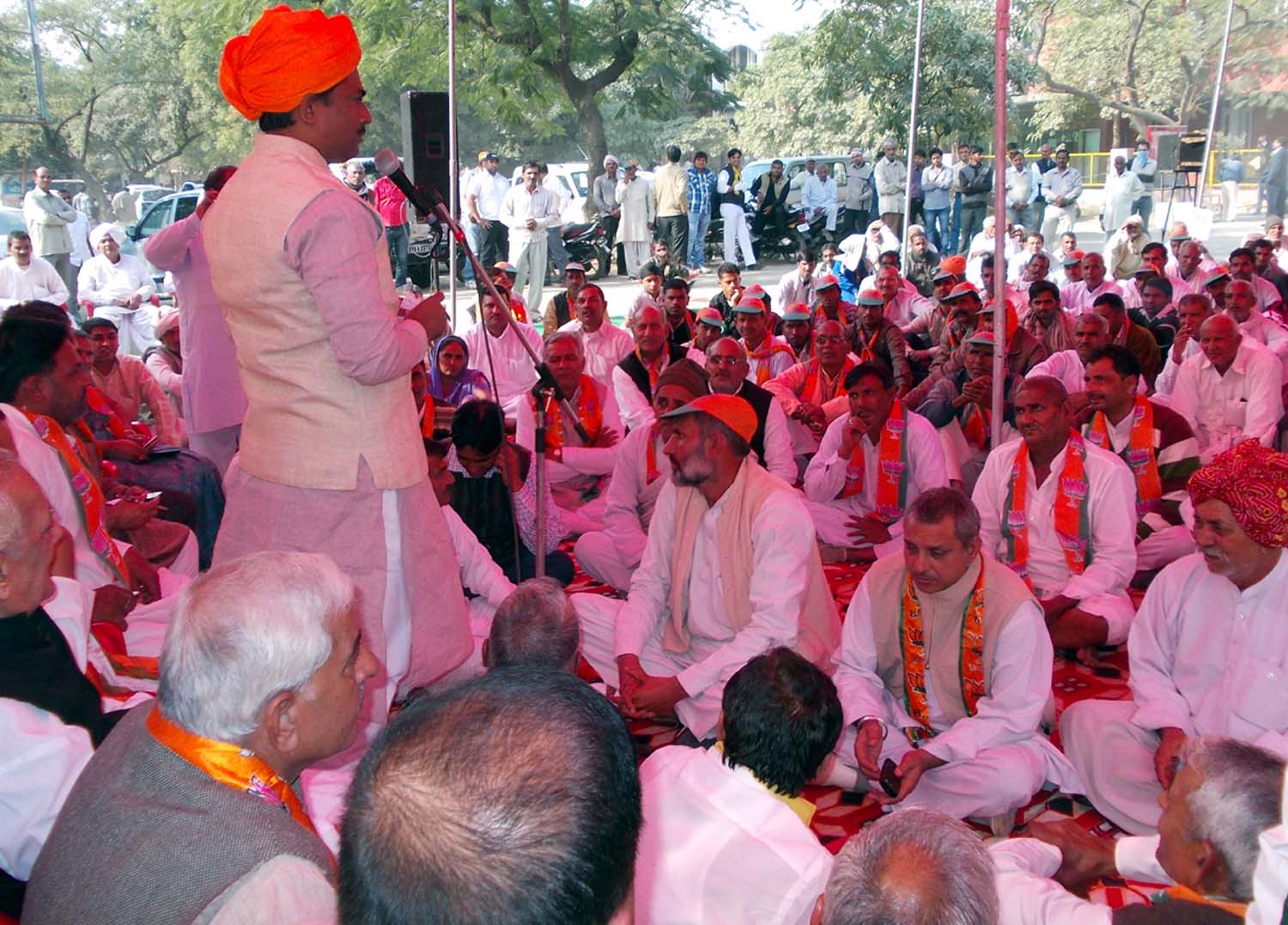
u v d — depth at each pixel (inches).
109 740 60.5
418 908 33.6
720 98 1031.0
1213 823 67.9
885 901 55.1
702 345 280.2
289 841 55.9
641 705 129.9
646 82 1060.5
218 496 177.2
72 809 57.1
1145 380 269.0
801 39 1234.6
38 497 82.2
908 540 113.2
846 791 123.3
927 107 904.3
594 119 822.5
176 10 1017.5
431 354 247.0
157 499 148.2
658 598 139.6
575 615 98.5
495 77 796.6
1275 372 221.5
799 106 1199.6
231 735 57.5
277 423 99.3
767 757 78.0
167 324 252.7
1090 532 155.9
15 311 123.6
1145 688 116.6
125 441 175.3
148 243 179.8
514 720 36.8
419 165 127.3
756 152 1330.0
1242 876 67.0
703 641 137.1
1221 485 106.8
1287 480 105.0
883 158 676.7
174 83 1343.5
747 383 195.8
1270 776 68.1
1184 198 800.3
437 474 147.3
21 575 80.9
